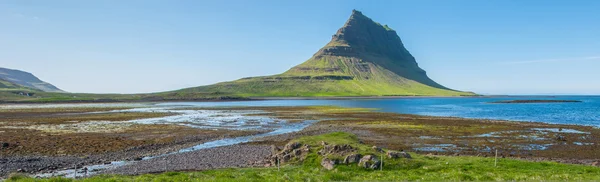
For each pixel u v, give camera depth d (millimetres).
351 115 95312
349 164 29203
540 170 26516
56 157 37000
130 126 66625
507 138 50500
